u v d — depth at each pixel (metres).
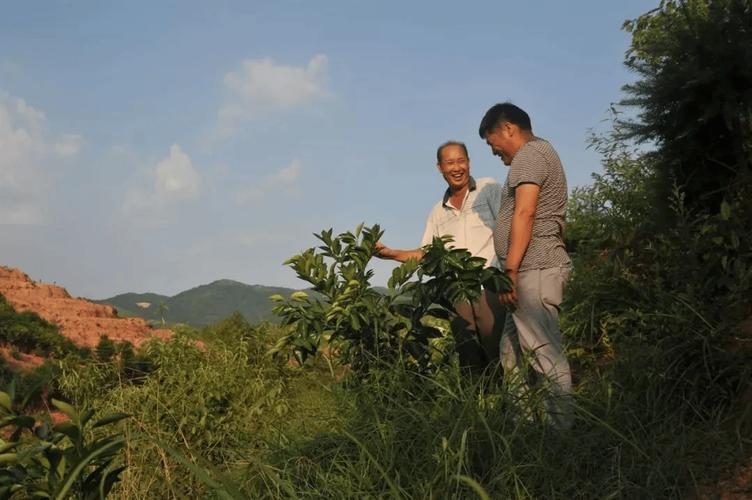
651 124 5.35
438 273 4.26
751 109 4.80
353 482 3.04
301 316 4.51
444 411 3.45
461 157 5.05
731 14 5.03
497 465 2.93
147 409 5.12
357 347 4.50
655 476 2.90
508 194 4.17
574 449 3.16
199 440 5.01
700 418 3.53
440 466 2.89
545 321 3.94
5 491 2.02
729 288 4.14
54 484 2.02
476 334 4.86
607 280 5.39
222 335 7.33
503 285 3.98
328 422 3.81
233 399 5.43
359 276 4.55
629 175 7.32
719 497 2.79
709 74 4.85
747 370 3.55
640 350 4.09
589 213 7.56
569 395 3.63
